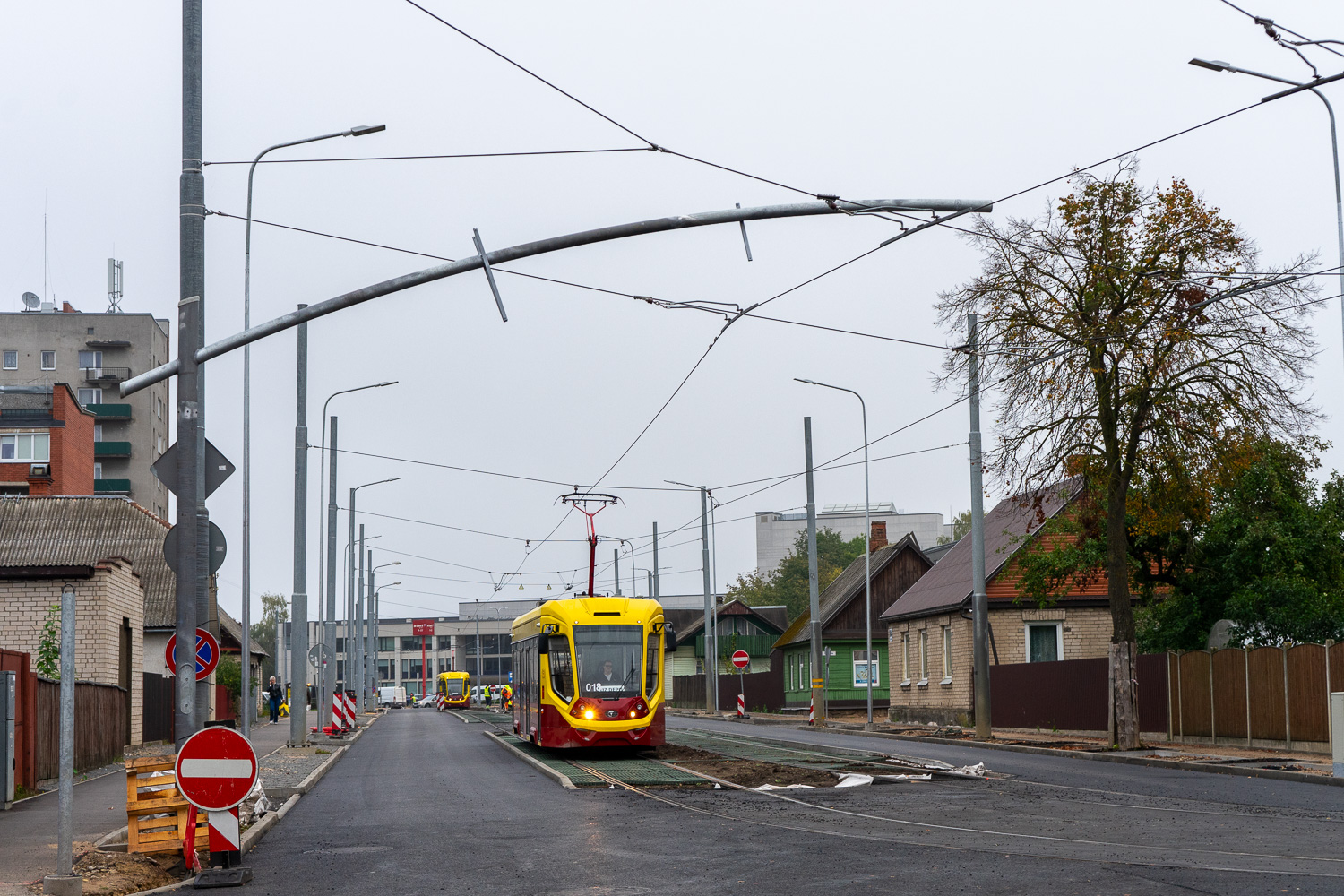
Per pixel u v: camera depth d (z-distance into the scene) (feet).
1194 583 119.65
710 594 209.46
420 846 45.29
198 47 51.52
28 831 50.42
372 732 161.89
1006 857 38.63
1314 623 109.09
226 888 36.94
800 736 130.31
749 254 53.93
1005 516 164.55
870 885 33.68
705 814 52.85
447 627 474.90
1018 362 91.04
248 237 91.61
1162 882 33.14
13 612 99.91
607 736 92.68
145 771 42.47
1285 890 31.71
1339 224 79.41
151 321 303.68
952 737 117.08
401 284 51.80
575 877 36.47
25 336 300.20
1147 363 88.07
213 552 51.39
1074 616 146.72
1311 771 69.87
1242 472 89.81
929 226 58.18
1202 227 87.71
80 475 236.02
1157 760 82.17
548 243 52.19
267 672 287.48
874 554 229.86
